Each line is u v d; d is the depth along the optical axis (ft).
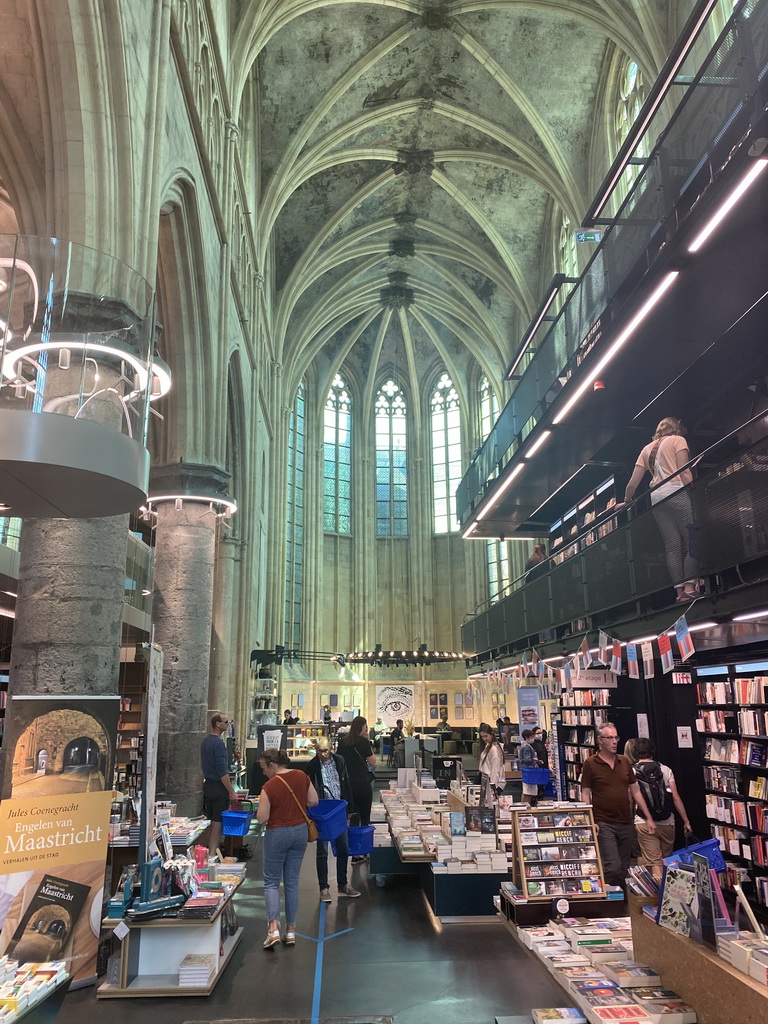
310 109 77.77
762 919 26.45
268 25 62.39
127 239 27.35
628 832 24.49
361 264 109.81
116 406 17.16
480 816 26.84
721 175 24.54
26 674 22.68
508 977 19.19
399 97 81.66
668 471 30.37
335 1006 17.39
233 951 21.56
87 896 17.65
